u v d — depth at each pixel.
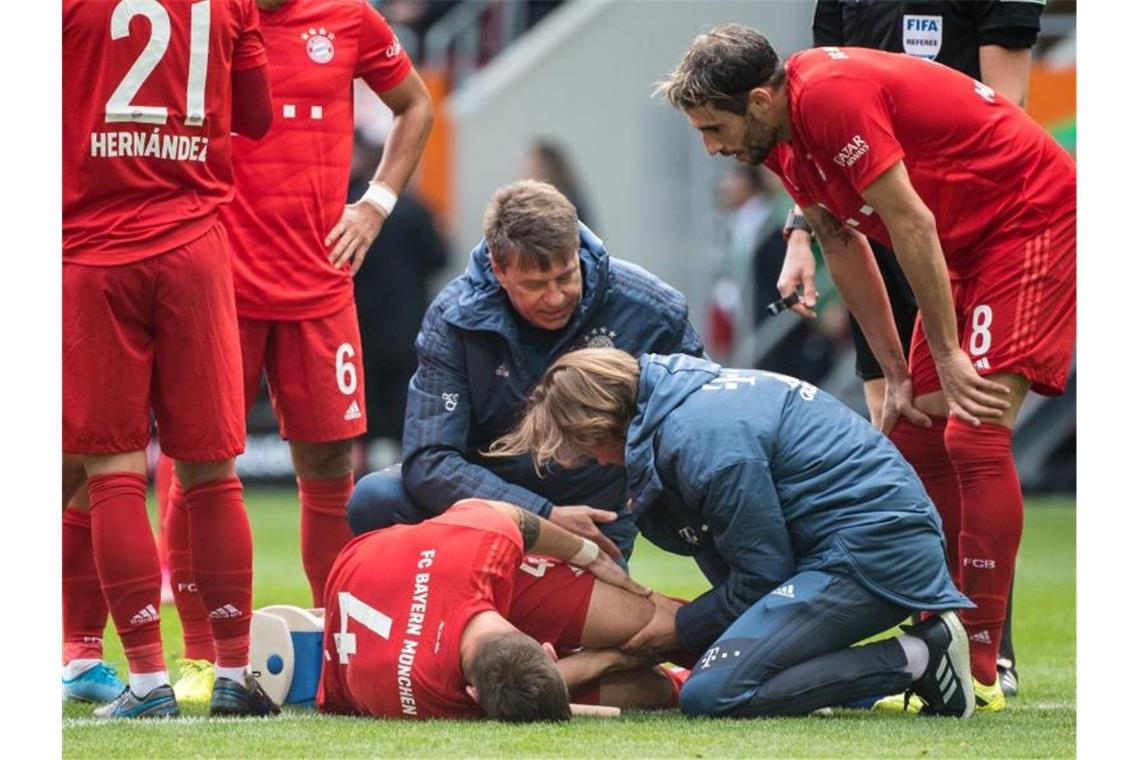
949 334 17.28
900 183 16.86
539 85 43.19
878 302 19.34
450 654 15.49
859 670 16.12
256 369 20.03
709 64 16.91
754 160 17.52
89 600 18.31
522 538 16.25
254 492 46.59
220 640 16.67
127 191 16.14
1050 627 24.94
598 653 16.84
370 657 15.90
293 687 17.42
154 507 39.78
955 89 17.36
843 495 16.09
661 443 15.92
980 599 17.47
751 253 41.78
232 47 16.83
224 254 16.69
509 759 13.72
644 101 42.66
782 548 16.06
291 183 19.77
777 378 16.56
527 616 16.83
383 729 15.18
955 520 19.69
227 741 14.68
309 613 17.78
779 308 20.94
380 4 48.78
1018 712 17.27
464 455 18.30
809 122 16.95
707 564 17.09
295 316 19.88
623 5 42.66
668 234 42.56
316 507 20.70
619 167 42.75
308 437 20.12
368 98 42.28
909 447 19.53
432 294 44.00
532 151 41.94
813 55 17.20
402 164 21.02
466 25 48.53
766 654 15.92
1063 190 17.34
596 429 16.06
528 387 18.00
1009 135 17.33
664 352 18.22
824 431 16.28
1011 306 17.22
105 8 15.89
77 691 18.25
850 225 17.91
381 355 42.06
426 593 15.77
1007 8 19.94
